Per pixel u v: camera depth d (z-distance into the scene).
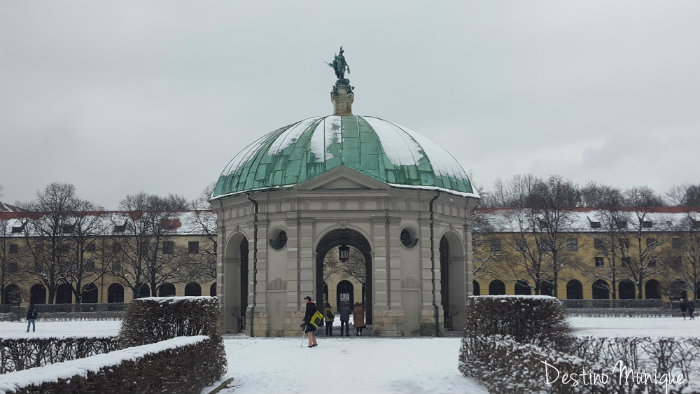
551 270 100.12
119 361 14.71
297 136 45.16
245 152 48.44
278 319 42.19
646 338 27.69
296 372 24.86
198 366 20.42
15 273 102.69
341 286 109.56
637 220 107.75
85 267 100.00
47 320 76.00
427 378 23.25
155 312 26.47
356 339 39.38
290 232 41.84
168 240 106.94
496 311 25.22
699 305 92.75
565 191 112.69
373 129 44.91
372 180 41.34
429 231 43.06
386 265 41.41
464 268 46.56
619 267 99.81
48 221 100.00
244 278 48.50
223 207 46.78
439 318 42.22
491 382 20.64
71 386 12.21
